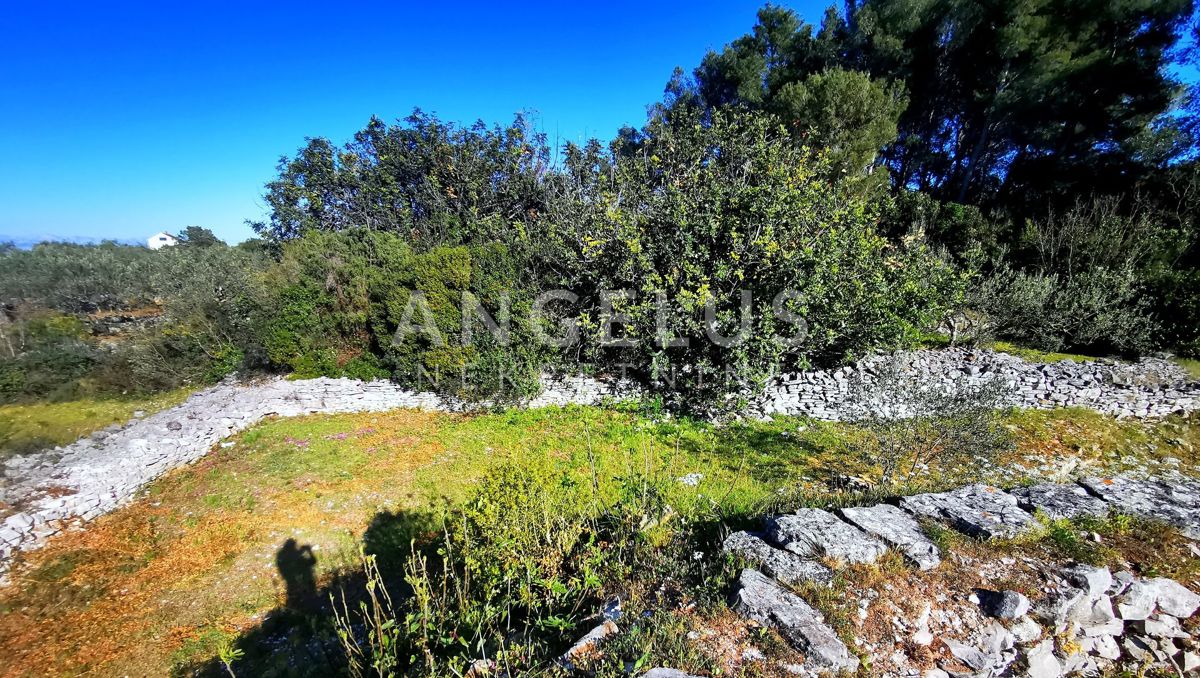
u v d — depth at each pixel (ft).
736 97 69.31
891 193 60.34
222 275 40.63
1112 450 26.76
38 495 22.21
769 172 34.71
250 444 29.84
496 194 57.93
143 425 29.63
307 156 62.03
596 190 43.16
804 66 67.21
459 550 15.76
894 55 62.95
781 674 9.08
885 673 9.39
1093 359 36.14
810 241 30.19
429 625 11.89
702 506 18.48
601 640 10.15
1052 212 48.85
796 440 27.73
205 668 15.31
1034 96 57.67
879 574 11.64
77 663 15.53
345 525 22.06
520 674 9.43
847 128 51.62
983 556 12.41
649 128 54.44
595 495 18.22
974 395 20.98
